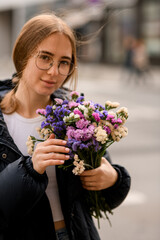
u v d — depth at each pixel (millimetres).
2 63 20203
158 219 4039
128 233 3750
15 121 1661
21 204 1432
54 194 1628
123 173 1767
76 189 1617
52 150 1441
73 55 1630
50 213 1557
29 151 1529
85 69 23906
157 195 4637
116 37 25375
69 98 1764
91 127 1473
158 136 7676
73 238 1603
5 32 34219
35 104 1682
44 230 1543
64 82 1738
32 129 1658
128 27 24406
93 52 26391
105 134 1465
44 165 1434
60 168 1610
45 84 1560
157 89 16656
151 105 11844
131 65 18344
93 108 1520
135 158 6043
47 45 1525
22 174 1443
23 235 1519
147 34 23547
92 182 1617
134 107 11359
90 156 1571
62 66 1573
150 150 6559
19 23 28625
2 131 1535
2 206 1436
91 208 1722
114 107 1615
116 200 1749
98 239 1690
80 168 1518
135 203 4387
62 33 1540
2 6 30672
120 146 6758
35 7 25906
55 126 1477
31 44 1538
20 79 1666
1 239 1513
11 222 1464
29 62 1562
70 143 1485
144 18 23500
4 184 1437
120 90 16188
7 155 1521
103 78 20500
